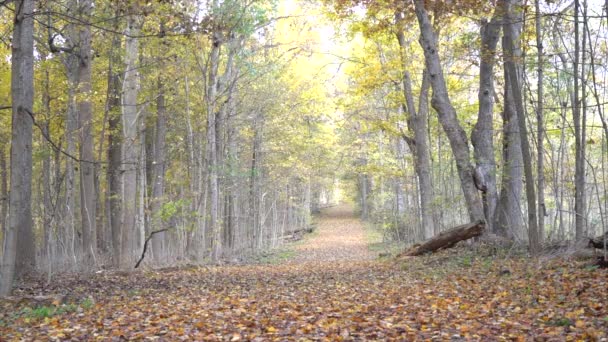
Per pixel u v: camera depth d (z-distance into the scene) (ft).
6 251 33.47
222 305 30.07
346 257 86.07
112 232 81.92
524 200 61.57
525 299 26.22
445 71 75.25
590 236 39.32
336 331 21.97
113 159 77.92
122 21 48.03
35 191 95.04
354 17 64.13
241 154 108.17
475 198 52.70
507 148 54.75
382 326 22.41
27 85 36.11
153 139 89.92
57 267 56.54
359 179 178.29
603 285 26.45
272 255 93.45
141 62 64.28
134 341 21.44
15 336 22.81
